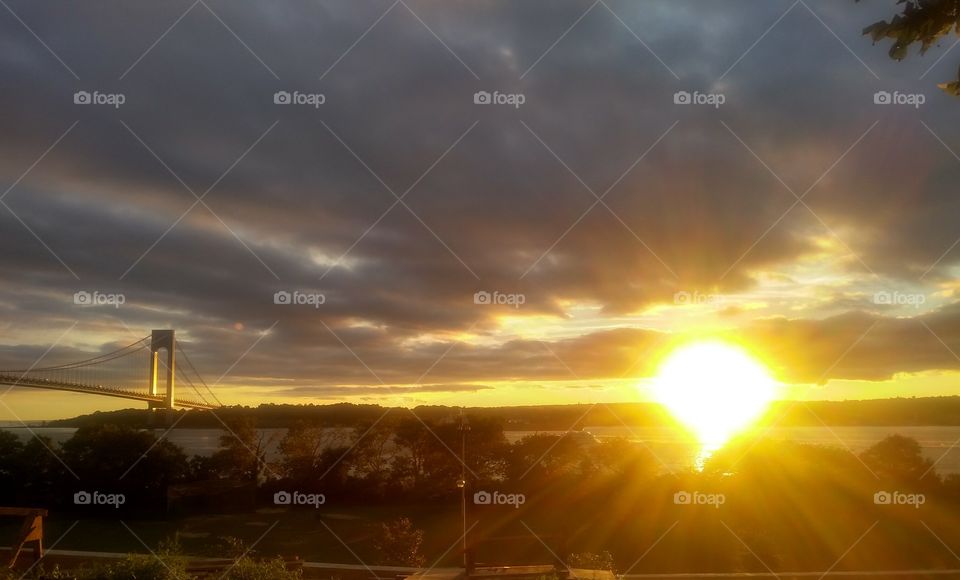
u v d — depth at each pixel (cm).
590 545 2070
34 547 1005
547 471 2908
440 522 2572
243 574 844
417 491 3045
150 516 2672
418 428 3130
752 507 2367
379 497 3044
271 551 2012
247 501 2869
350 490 3073
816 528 2145
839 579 1120
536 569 970
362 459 3150
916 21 371
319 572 1180
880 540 2033
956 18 367
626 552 1967
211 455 3244
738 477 2531
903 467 2516
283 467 3125
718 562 1831
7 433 2725
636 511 2431
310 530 2391
